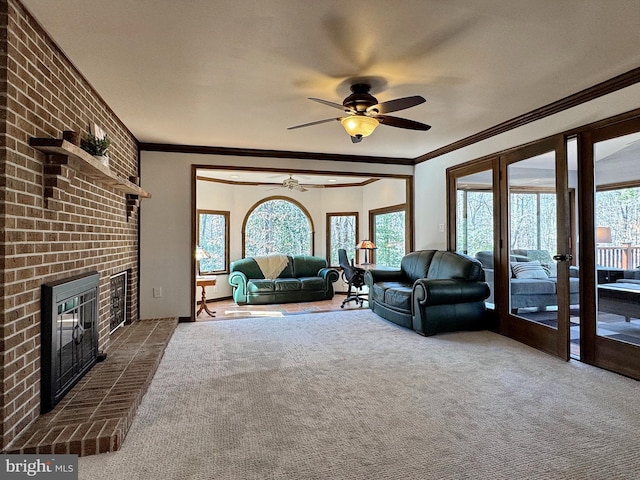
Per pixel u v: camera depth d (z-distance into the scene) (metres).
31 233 2.07
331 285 7.55
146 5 1.99
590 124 3.23
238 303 7.03
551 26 2.21
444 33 2.28
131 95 3.25
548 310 3.74
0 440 1.83
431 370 3.19
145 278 4.97
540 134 3.74
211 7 2.01
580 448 2.00
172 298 5.05
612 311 3.12
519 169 4.03
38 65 2.17
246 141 4.88
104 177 2.95
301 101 3.40
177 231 5.07
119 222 3.95
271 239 8.38
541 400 2.58
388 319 5.00
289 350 3.79
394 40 2.36
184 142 4.93
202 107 3.56
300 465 1.86
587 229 3.28
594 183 3.22
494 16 2.10
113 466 1.85
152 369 2.99
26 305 2.03
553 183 3.59
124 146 4.18
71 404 2.34
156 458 1.92
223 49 2.46
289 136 4.64
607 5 2.00
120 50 2.47
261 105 3.51
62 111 2.50
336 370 3.21
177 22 2.15
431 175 5.65
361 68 2.74
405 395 2.68
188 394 2.71
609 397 2.62
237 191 8.02
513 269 4.15
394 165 6.02
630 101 2.93
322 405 2.53
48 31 2.24
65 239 2.51
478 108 3.65
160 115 3.80
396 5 2.00
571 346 3.95
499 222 4.32
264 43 2.39
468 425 2.25
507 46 2.44
